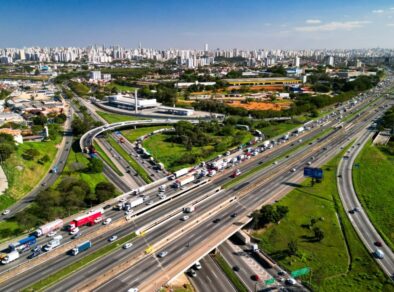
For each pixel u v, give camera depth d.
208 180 185.38
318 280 111.69
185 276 115.06
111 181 188.12
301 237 137.12
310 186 180.88
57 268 106.00
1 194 155.75
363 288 107.38
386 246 129.50
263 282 112.00
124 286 97.62
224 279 114.00
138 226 133.62
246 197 165.62
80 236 124.62
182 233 129.00
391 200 166.75
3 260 107.62
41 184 179.38
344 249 129.25
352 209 159.00
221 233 128.88
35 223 135.62
